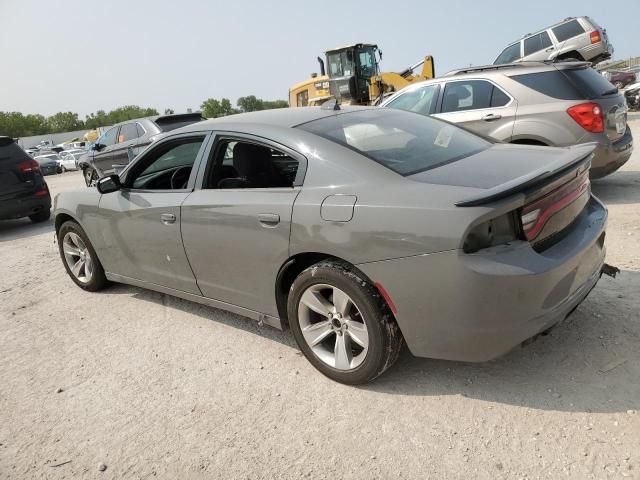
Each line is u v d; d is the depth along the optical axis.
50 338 4.20
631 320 3.32
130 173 4.34
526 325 2.49
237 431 2.78
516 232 2.51
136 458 2.66
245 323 4.09
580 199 2.95
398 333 2.82
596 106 5.79
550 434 2.46
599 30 14.62
